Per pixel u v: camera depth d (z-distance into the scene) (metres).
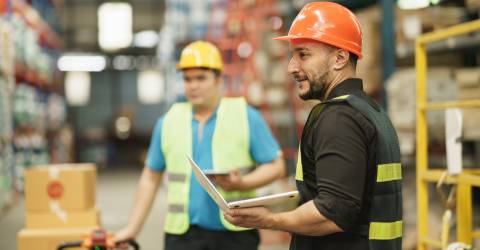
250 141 2.95
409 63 5.11
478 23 2.79
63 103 17.86
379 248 1.72
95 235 2.79
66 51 21.53
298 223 1.67
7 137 7.93
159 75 18.77
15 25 8.98
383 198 1.72
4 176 7.87
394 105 4.46
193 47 2.93
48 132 14.05
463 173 2.82
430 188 4.38
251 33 6.99
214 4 7.93
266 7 6.80
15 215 7.86
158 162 3.04
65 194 3.58
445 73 4.50
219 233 2.81
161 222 7.20
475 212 4.25
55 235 3.47
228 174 2.67
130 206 9.14
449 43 4.18
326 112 1.72
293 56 1.86
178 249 2.86
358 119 1.68
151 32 21.62
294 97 6.36
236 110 2.96
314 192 1.78
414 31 4.54
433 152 4.54
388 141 1.75
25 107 9.86
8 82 7.95
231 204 1.69
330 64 1.80
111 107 23.22
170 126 2.97
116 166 20.56
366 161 1.69
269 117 6.61
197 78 2.89
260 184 2.89
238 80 7.31
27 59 9.88
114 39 10.02
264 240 5.91
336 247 1.77
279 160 2.99
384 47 4.84
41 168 3.69
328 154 1.66
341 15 1.80
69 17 21.38
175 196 2.88
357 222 1.74
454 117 2.77
